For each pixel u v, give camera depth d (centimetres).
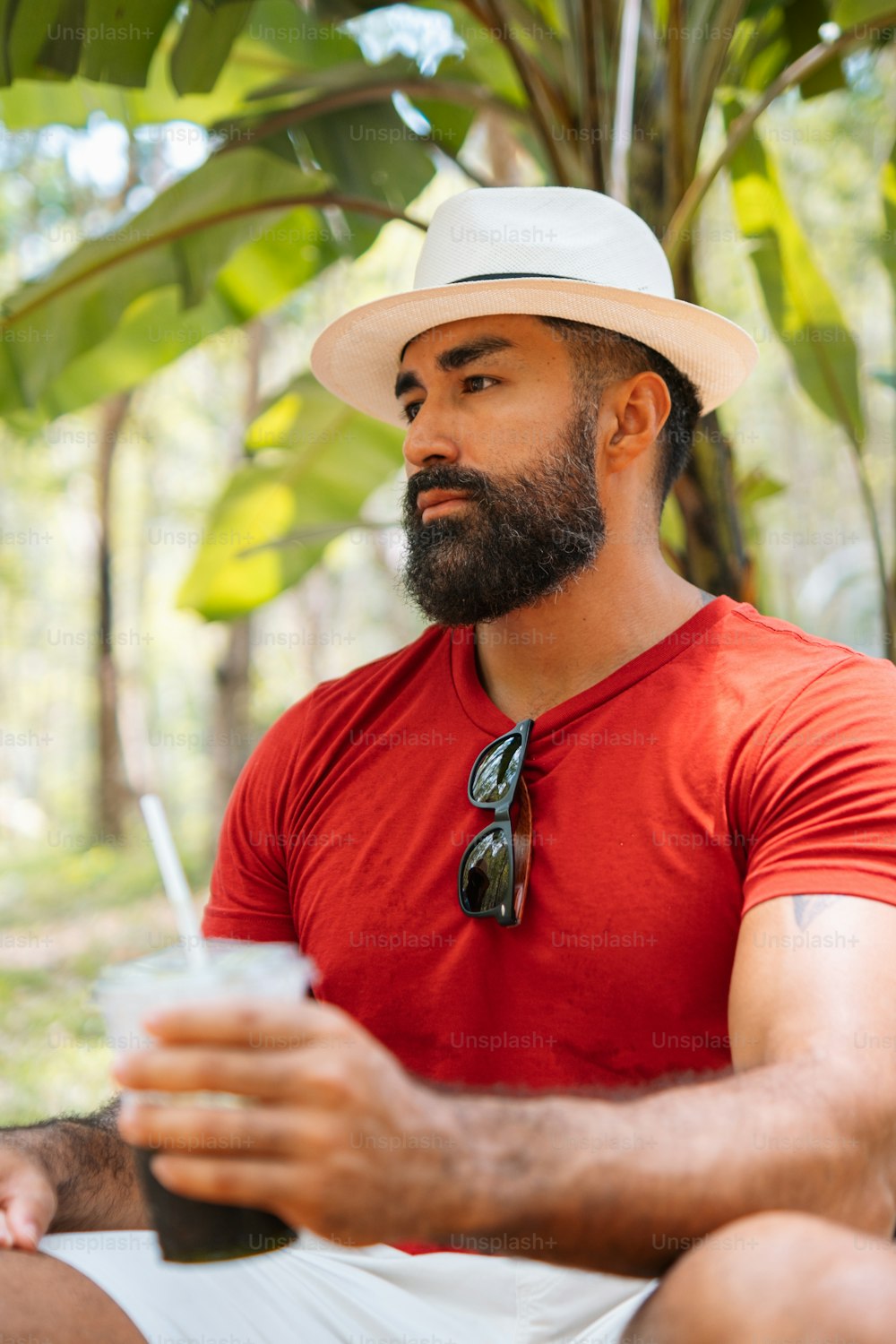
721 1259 126
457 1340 175
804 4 389
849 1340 117
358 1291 180
